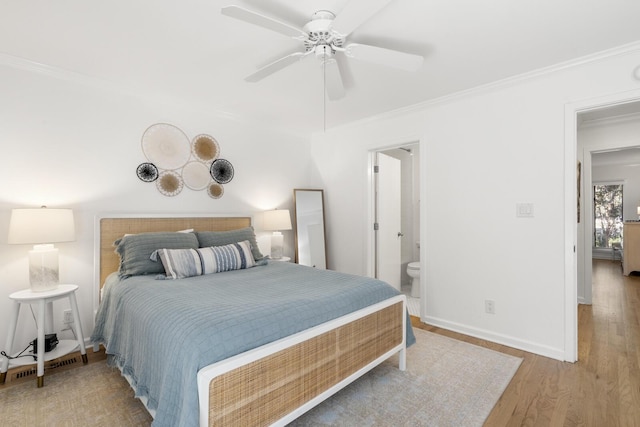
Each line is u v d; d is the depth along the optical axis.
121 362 1.86
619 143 3.60
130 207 2.92
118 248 2.61
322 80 2.68
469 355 2.50
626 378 2.12
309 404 1.60
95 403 1.88
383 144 3.64
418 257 5.09
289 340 1.50
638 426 1.64
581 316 3.39
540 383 2.08
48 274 2.25
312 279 2.33
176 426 1.23
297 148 4.39
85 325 2.67
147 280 2.25
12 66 2.34
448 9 1.70
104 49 2.18
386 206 4.11
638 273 5.77
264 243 3.99
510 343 2.67
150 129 3.05
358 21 1.51
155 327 1.52
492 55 2.23
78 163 2.64
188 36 2.01
